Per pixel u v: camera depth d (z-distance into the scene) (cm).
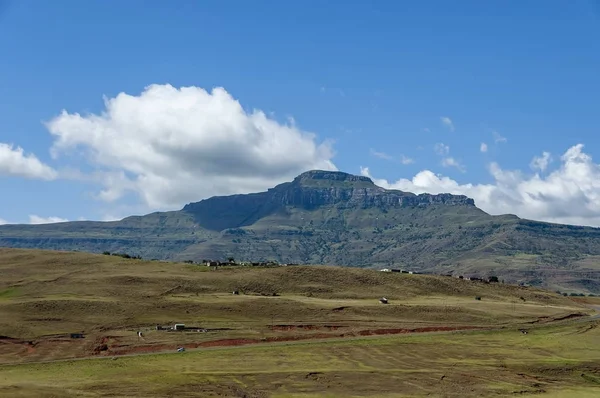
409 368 13875
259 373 12888
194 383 11950
